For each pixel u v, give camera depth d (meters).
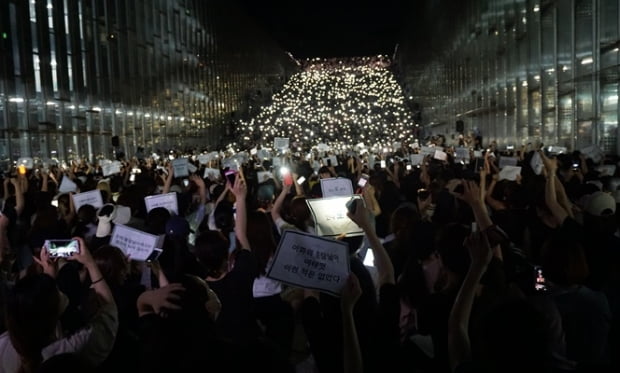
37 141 28.67
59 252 4.20
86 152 34.12
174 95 52.69
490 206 9.38
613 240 5.61
